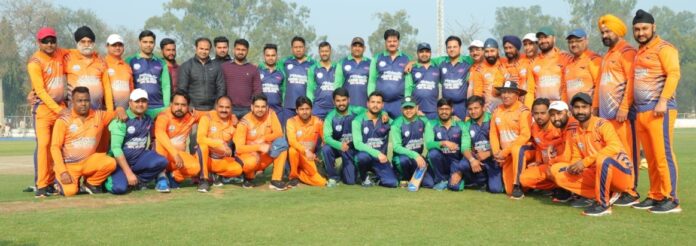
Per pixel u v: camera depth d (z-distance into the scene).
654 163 6.08
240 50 8.84
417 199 6.79
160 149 7.69
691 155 13.05
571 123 6.45
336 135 8.25
